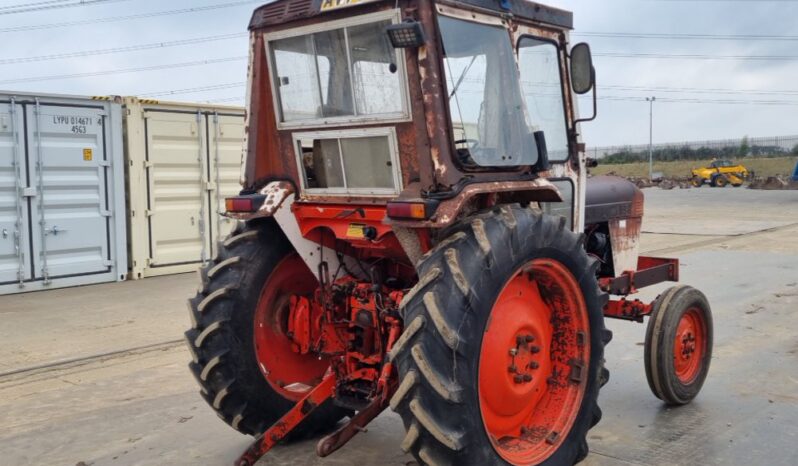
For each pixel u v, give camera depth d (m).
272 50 4.17
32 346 7.12
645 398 5.52
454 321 3.25
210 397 4.31
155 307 8.89
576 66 4.36
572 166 4.66
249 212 4.07
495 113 3.88
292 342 4.54
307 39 3.99
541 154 4.06
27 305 9.02
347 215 4.01
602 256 5.82
